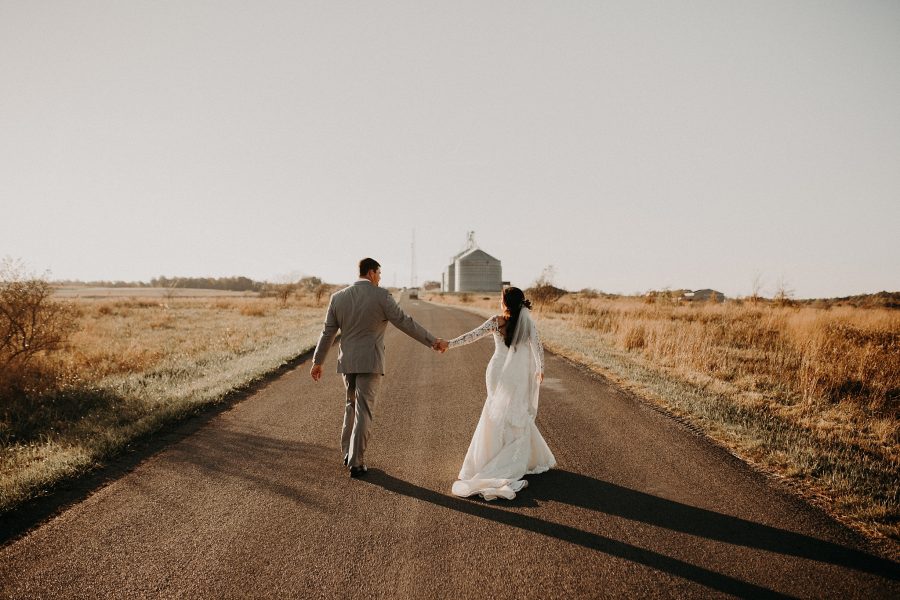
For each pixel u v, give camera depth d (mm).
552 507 3525
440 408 6441
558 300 30172
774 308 19828
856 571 2711
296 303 40531
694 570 2736
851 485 3801
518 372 4066
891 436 5145
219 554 2941
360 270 4371
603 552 2930
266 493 3801
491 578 2678
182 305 36125
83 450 4605
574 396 6922
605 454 4598
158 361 10102
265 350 11797
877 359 8023
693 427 5441
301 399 6949
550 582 2641
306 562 2852
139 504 3615
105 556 2924
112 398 6820
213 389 7188
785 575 2678
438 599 2504
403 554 2928
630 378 7984
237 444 4992
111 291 90000
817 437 5016
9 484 3803
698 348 9797
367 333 4254
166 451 4770
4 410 6184
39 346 7602
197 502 3645
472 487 3703
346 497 3729
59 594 2576
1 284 7457
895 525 3174
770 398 6688
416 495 3764
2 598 2539
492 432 4043
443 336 15711
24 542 3084
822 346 9352
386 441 5094
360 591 2580
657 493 3734
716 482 3928
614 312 21438
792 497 3645
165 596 2559
